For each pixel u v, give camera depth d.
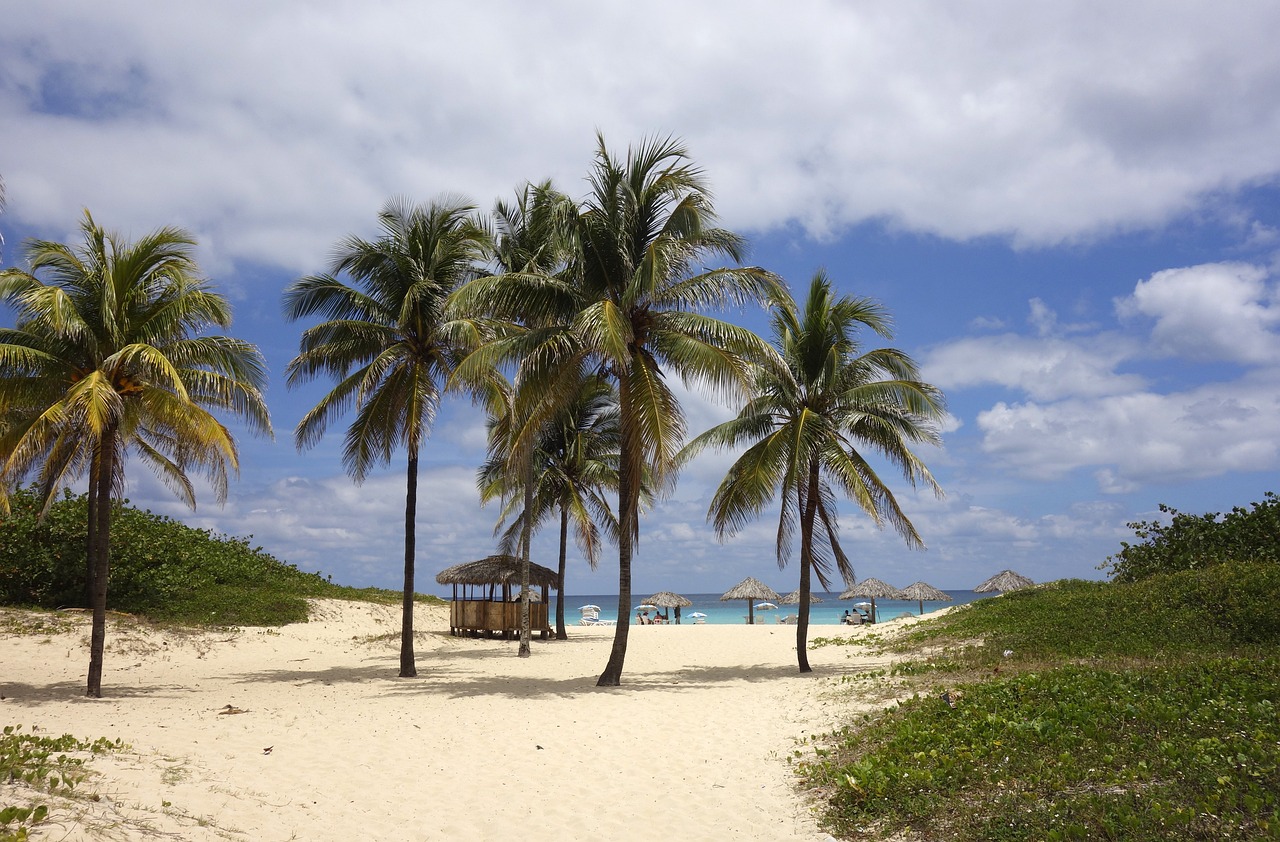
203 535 33.69
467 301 15.58
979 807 6.57
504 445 22.11
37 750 7.97
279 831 6.92
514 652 24.92
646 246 16.58
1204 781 6.21
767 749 10.03
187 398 15.01
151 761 8.53
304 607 29.27
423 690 16.52
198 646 23.31
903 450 17.50
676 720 12.34
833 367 17.33
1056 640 15.49
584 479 28.78
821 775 8.31
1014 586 39.75
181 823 6.51
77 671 19.06
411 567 18.89
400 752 10.32
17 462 14.04
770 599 47.19
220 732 11.55
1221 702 8.38
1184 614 15.18
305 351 18.06
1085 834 5.70
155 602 26.36
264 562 34.38
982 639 18.09
